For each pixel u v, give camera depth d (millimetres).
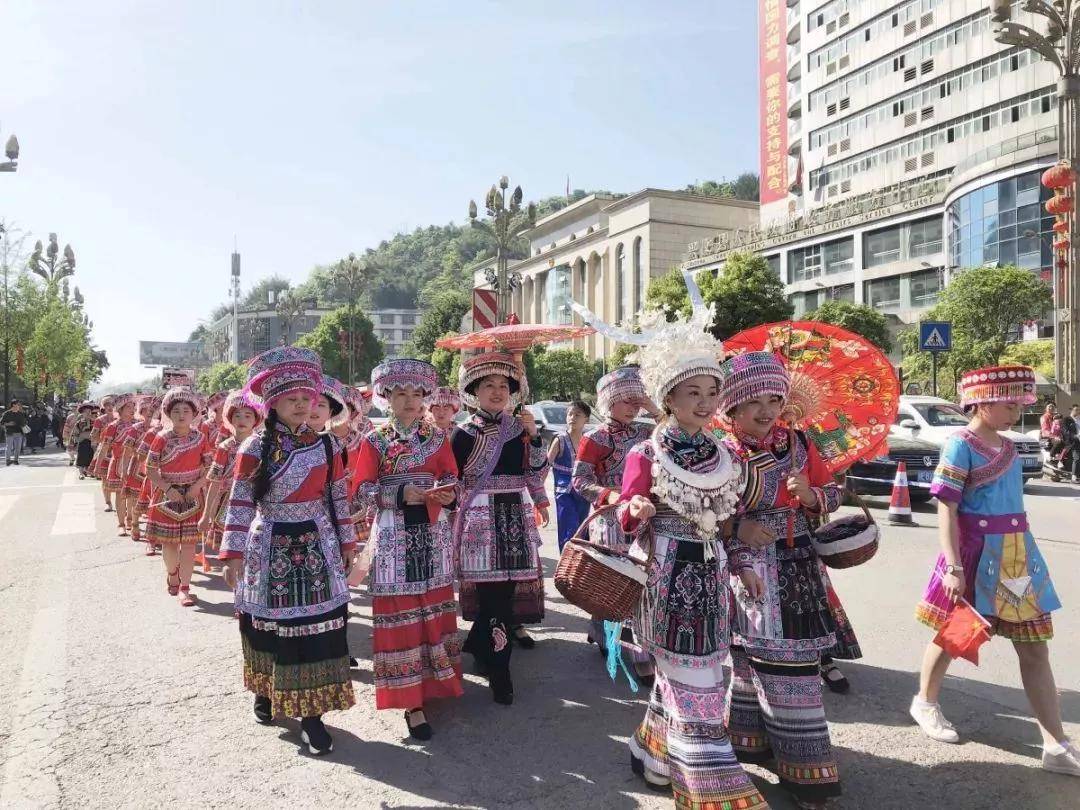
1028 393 3607
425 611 4387
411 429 4520
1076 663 5039
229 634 6047
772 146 61969
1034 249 35719
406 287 198500
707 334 3367
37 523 11805
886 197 46469
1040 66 40875
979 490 3723
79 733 4199
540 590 5496
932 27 46500
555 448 6461
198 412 7305
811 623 3354
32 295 42938
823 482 3570
